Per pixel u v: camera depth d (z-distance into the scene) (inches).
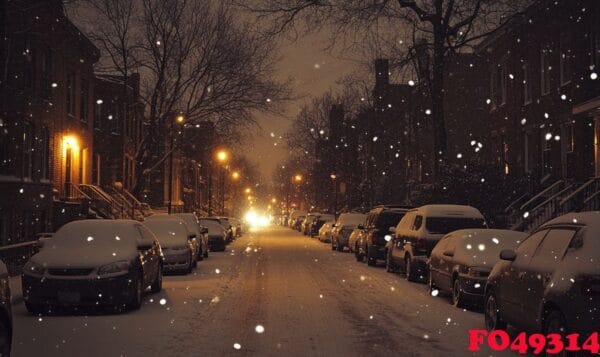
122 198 1587.1
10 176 990.4
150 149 1646.2
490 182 1162.0
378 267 998.4
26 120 1050.1
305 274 870.4
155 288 658.2
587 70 1021.8
